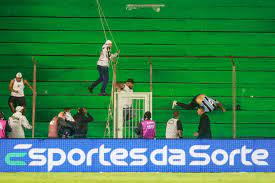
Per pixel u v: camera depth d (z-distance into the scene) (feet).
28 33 235.40
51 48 235.61
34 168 171.22
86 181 157.58
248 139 174.19
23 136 205.77
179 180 159.94
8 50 234.58
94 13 236.84
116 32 236.84
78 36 236.22
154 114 233.35
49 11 236.02
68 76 234.58
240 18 239.50
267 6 239.30
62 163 171.53
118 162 172.35
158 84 236.02
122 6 237.86
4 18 234.99
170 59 237.45
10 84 220.02
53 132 207.00
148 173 171.63
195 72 237.25
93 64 235.61
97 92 233.35
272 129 236.22
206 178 163.63
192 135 232.12
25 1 235.81
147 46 237.04
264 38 238.89
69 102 232.32
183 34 238.07
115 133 213.05
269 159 174.50
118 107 216.33
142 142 172.65
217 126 234.17
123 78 235.40
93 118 228.43
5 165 170.71
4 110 230.68
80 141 171.63
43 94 231.50
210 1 238.68
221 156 173.37
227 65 237.86
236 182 157.99
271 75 238.27
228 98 236.02
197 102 228.63
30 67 234.58
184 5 238.48
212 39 238.27
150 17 237.86
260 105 237.25
